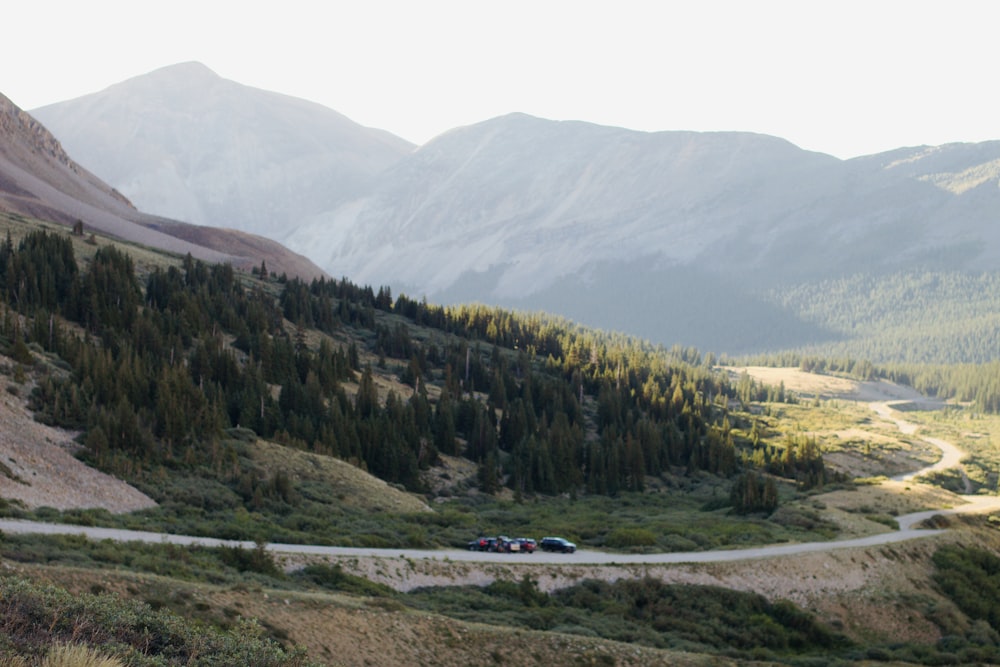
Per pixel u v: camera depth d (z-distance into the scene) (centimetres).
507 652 4741
